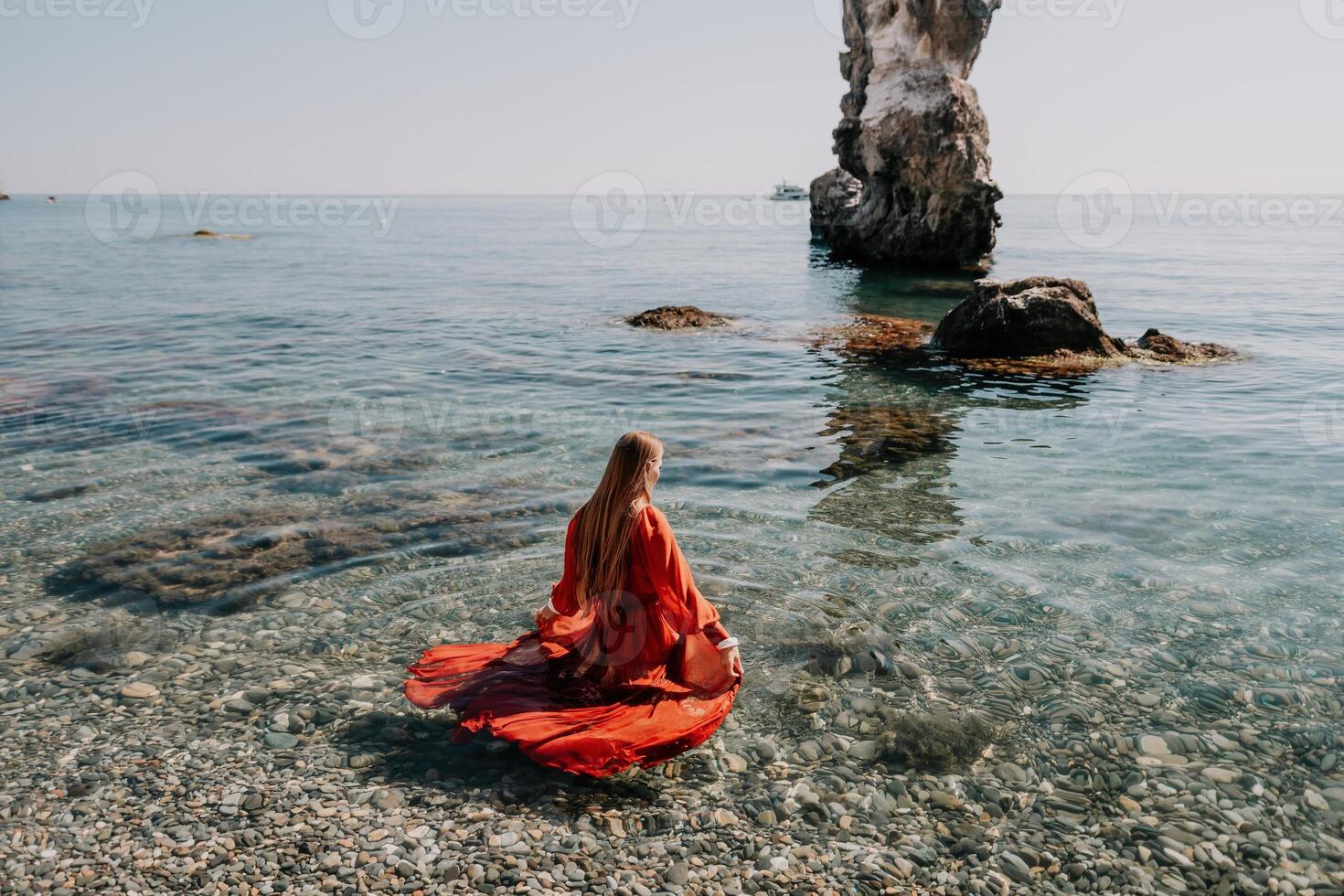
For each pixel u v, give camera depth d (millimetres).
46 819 3525
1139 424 10234
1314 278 31109
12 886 3145
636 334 17844
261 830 3492
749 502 7496
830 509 7316
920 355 15133
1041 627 5273
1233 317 20516
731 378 13211
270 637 5133
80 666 4773
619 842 3473
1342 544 6500
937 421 10422
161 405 11070
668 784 3850
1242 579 5926
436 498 7559
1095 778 3865
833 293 26406
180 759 3963
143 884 3176
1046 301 14953
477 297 25188
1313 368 13820
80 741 4086
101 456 8789
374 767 3934
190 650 4969
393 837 3461
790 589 5781
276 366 14016
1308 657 4879
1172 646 5031
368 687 4613
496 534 6719
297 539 6602
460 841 3451
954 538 6688
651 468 4254
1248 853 3385
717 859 3377
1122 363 14258
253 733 4176
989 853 3404
